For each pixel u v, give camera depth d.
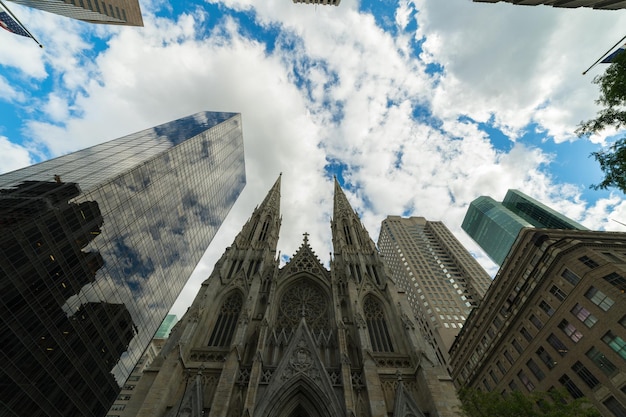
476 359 62.72
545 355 43.31
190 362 31.77
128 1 56.31
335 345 34.91
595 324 36.81
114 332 54.09
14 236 35.12
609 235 47.50
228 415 26.88
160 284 71.56
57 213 40.94
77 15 51.28
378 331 37.94
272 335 35.00
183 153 77.94
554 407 22.12
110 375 53.75
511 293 55.59
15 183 42.22
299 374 29.64
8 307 34.22
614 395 32.97
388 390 30.48
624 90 15.73
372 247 52.28
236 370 29.41
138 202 58.97
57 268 40.84
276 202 69.62
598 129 17.08
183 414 25.92
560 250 44.75
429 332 87.31
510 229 121.81
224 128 110.38
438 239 130.62
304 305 41.50
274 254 54.28
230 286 42.28
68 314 43.03
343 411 26.97
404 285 111.31
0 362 33.53
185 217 82.88
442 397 28.12
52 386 40.72
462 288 100.38
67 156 55.62
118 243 53.78
